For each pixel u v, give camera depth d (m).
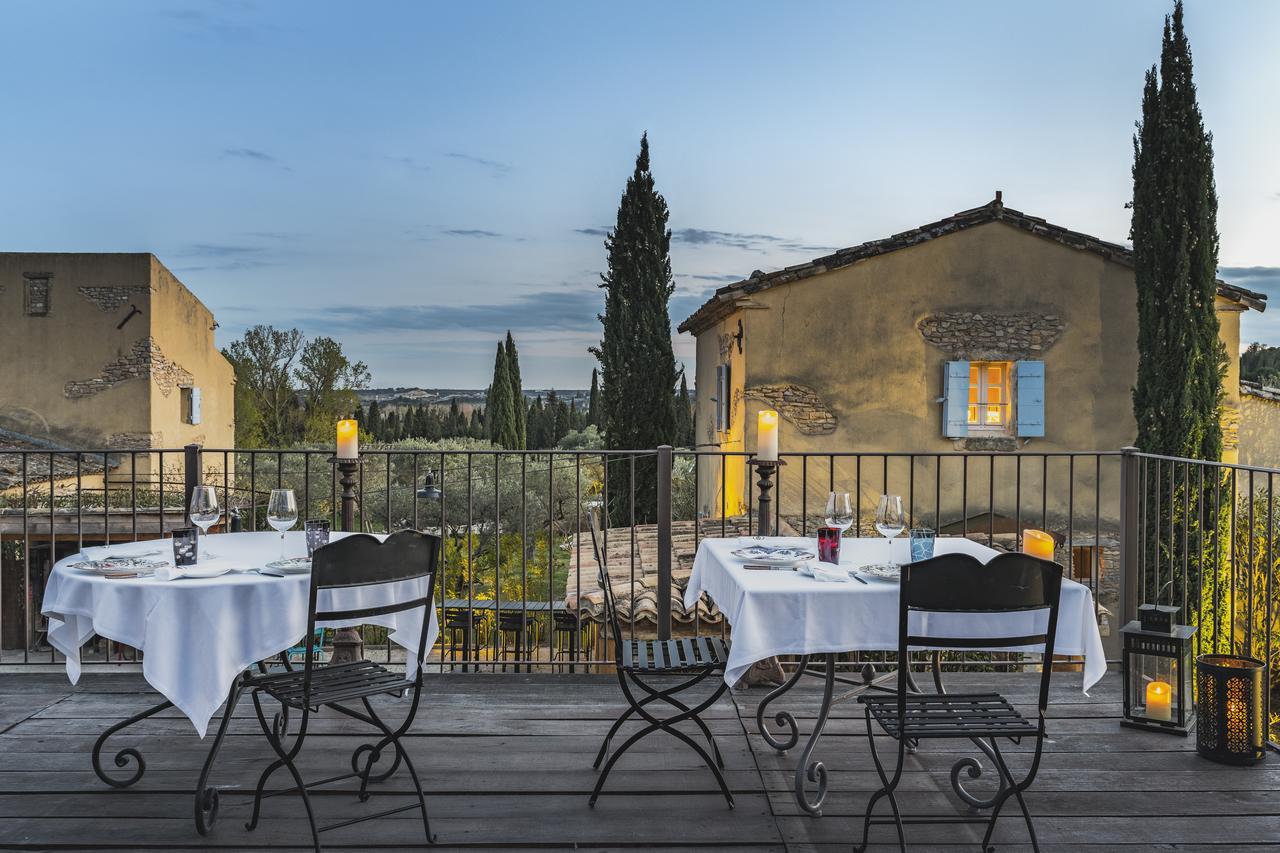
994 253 12.84
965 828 3.09
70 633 3.22
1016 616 2.86
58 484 15.97
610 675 4.76
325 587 2.85
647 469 14.70
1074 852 2.91
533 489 19.59
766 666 4.59
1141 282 12.02
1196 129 11.80
